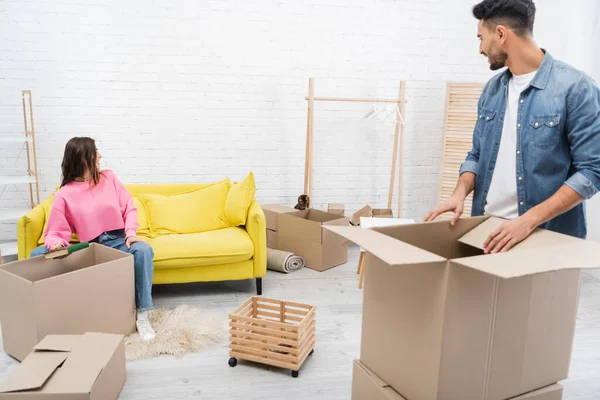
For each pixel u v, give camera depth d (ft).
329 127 14.61
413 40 14.51
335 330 9.14
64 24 12.96
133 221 9.38
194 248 9.99
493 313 3.84
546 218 4.68
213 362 7.98
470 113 13.91
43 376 5.98
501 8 5.38
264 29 13.79
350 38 14.23
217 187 11.78
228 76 13.87
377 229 4.56
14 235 13.82
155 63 13.48
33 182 12.46
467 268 3.61
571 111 5.15
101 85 13.38
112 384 6.72
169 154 13.98
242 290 11.02
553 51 12.91
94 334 7.13
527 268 3.35
